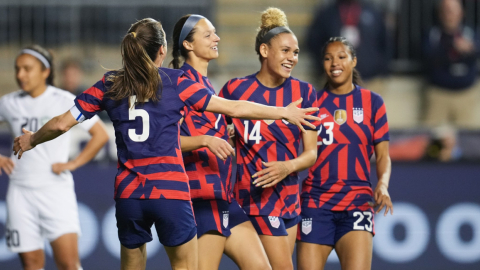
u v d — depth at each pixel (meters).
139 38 13.34
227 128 16.14
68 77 28.70
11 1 33.62
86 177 23.25
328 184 16.44
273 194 15.62
